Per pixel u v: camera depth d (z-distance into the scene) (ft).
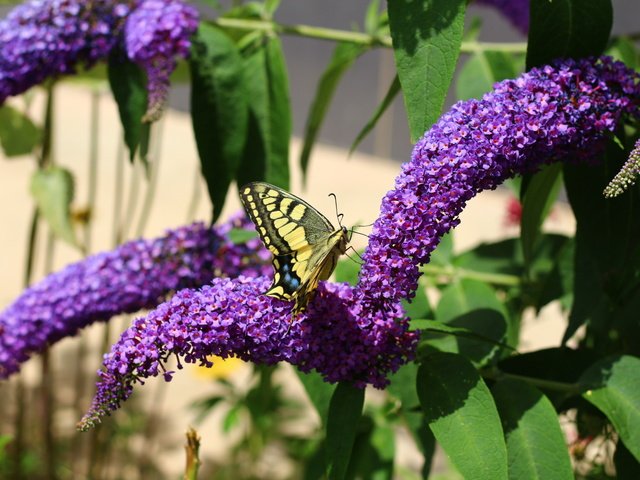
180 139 5.05
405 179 1.21
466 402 1.24
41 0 1.57
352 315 1.22
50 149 1.89
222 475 2.55
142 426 2.73
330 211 4.08
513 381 1.32
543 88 1.25
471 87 1.63
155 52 1.51
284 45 5.22
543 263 1.67
